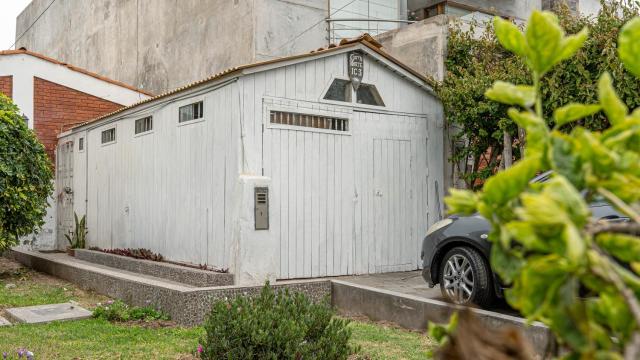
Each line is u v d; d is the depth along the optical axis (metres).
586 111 0.94
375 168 8.96
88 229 12.15
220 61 13.53
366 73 8.91
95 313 6.80
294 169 8.12
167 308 6.75
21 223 9.77
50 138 13.63
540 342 4.82
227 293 6.71
